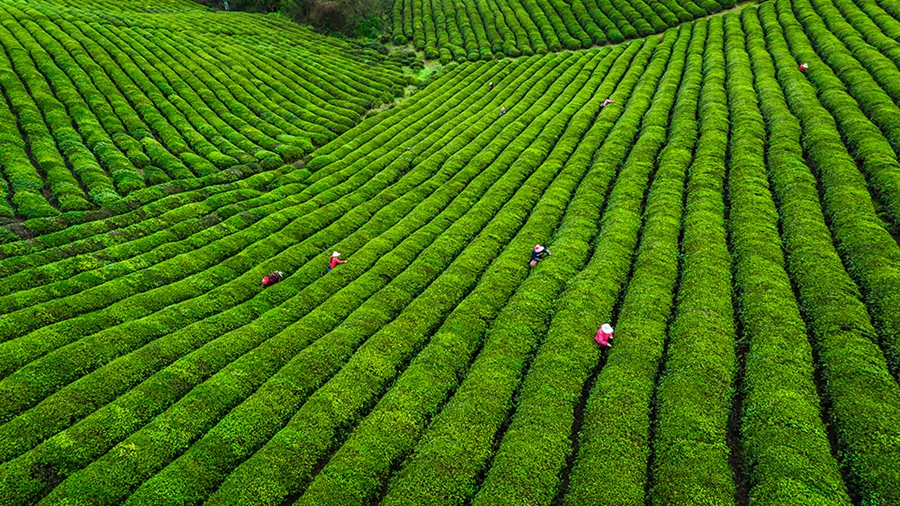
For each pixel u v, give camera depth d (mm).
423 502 20594
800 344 25375
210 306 34406
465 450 22625
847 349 24328
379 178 53031
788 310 27453
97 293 34406
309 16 105250
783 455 20188
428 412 25297
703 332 26859
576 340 28031
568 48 90500
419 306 32719
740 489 20141
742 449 21578
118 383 27500
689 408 22844
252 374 28125
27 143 52250
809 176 38906
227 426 24531
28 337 29859
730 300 29438
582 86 71938
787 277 30312
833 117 47688
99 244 40188
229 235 43062
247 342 30781
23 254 37875
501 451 22406
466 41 98250
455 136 62031
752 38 71625
